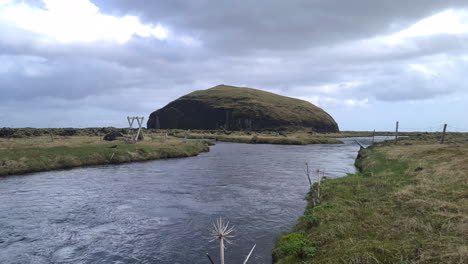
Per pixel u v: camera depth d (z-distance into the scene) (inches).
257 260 434.6
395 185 711.1
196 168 1369.3
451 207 457.1
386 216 466.3
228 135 5113.2
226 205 736.3
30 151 1381.6
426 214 449.1
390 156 1360.7
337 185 796.0
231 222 609.0
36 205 727.7
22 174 1149.1
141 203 755.4
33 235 542.0
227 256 453.4
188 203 756.0
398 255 317.1
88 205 732.7
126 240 523.5
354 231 417.4
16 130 2743.6
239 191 891.4
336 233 423.5
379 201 571.5
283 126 7657.5
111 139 2297.0
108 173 1200.2
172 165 1465.3
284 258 398.3
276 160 1736.0
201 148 2322.8
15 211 679.1
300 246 406.9
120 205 736.3
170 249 486.0
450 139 2847.0
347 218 483.5
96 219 631.8
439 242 333.4
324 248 386.0
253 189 919.7
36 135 2792.8
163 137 3097.9
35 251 477.7
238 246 488.4
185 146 2143.2
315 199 714.2
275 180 1071.6
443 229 380.5
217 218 637.3
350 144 3700.8
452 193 554.6
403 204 519.2
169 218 639.1
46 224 599.2
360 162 1487.5
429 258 298.0
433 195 555.2
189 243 508.1
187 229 573.9
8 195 821.2
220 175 1175.0
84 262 443.8
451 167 817.5
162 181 1043.3
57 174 1160.8
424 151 1316.4
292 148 2824.8
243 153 2203.5
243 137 4426.7
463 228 365.7
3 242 509.0
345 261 321.1
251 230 559.8
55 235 543.5
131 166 1407.5
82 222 612.7
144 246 498.6
